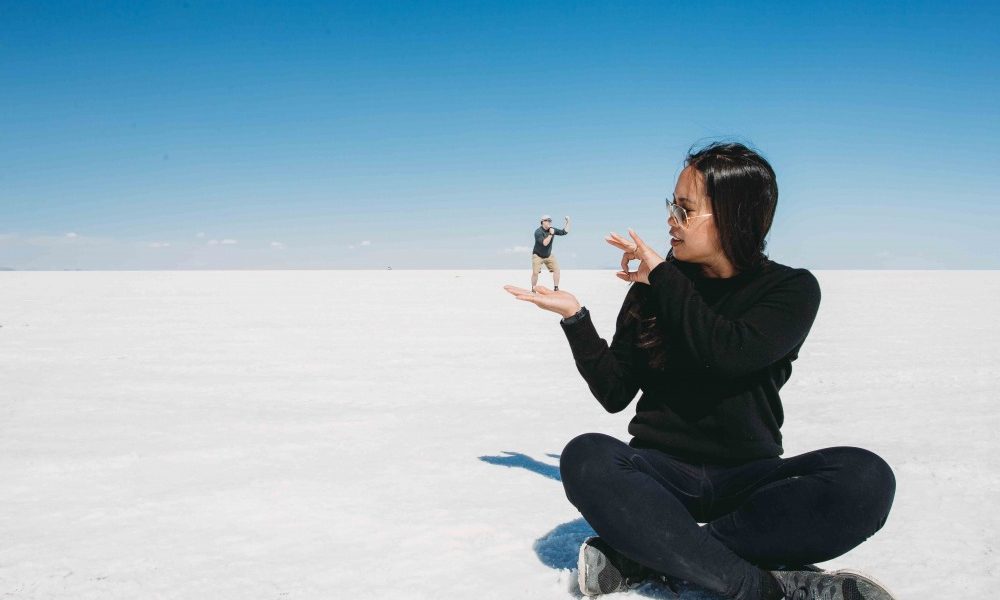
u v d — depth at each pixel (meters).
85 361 5.95
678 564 1.55
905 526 2.21
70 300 12.52
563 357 6.25
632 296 1.98
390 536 2.17
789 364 1.82
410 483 2.71
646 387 1.93
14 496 2.57
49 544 2.11
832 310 10.52
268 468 2.93
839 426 3.59
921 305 11.34
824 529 1.53
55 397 4.45
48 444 3.30
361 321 9.33
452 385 4.92
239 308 11.16
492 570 1.91
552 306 1.97
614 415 3.99
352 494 2.58
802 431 3.50
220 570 1.91
